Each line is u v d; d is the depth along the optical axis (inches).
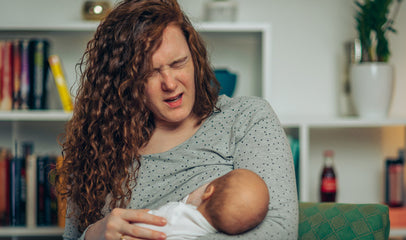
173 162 45.0
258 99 47.4
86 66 49.7
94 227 41.1
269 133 43.6
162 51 41.8
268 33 77.0
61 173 50.5
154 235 37.2
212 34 82.7
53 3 86.6
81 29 77.5
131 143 45.7
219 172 43.4
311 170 90.9
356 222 43.4
